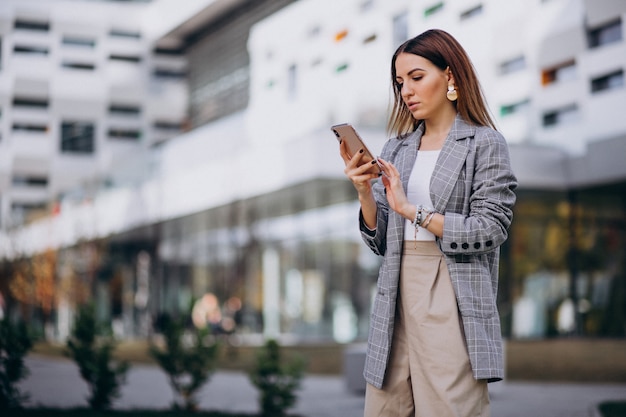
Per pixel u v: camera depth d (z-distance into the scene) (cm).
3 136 2064
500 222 249
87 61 2316
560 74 1650
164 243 3105
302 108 1925
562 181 1850
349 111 1722
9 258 2572
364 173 260
